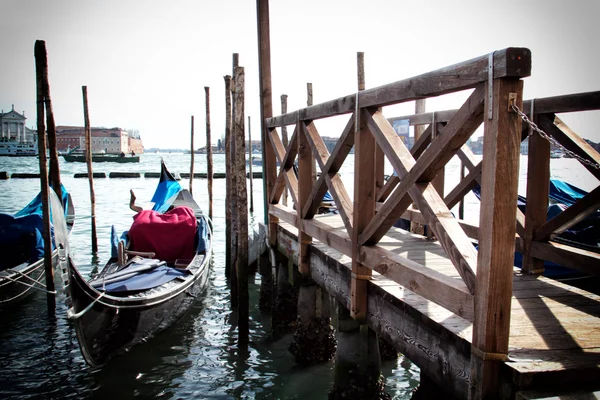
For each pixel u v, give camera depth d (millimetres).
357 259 3490
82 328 5051
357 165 3383
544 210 3801
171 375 5496
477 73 2064
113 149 119312
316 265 4848
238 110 6258
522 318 2781
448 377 2531
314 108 4211
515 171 1999
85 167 55406
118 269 6586
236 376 5449
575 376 2090
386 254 3082
